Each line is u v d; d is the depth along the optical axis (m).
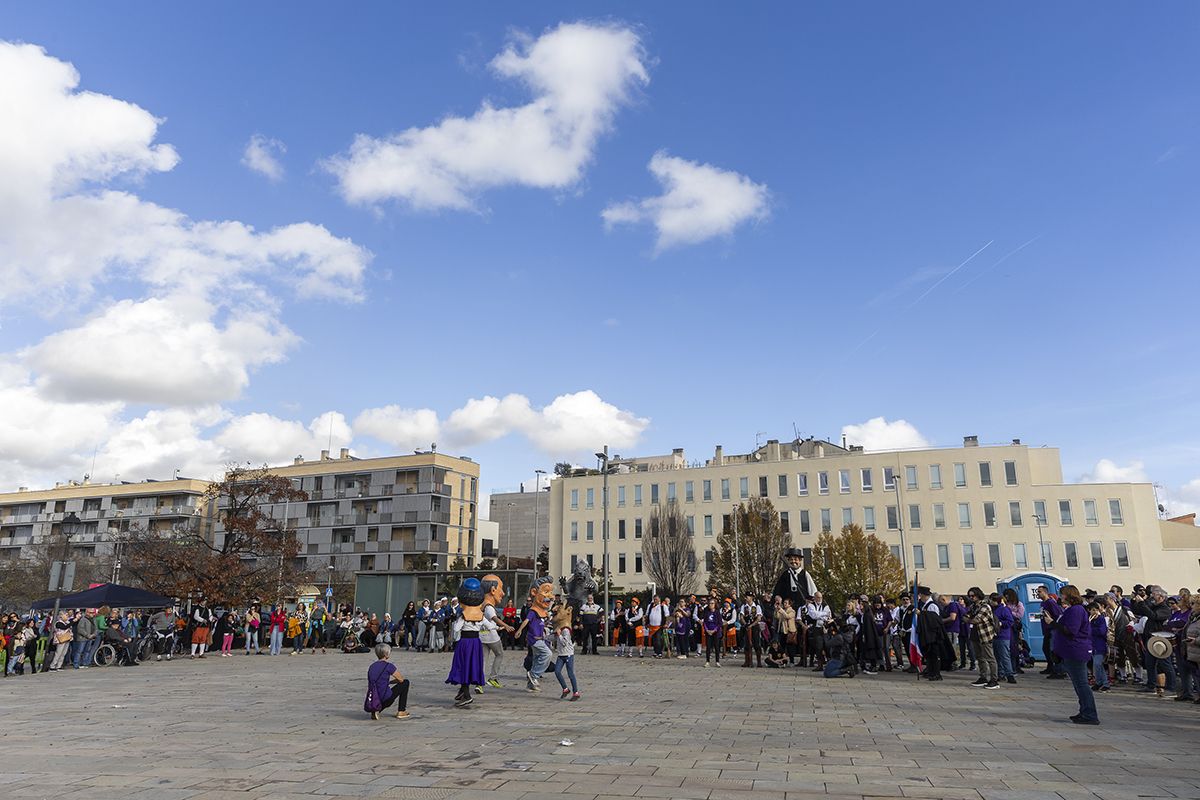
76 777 7.25
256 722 10.85
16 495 90.62
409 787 6.77
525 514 107.38
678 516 77.00
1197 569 63.28
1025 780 7.03
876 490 72.62
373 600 36.44
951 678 17.64
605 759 7.99
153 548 38.69
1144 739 9.30
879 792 6.55
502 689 15.06
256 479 36.62
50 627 25.64
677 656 25.05
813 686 15.81
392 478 75.44
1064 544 66.25
